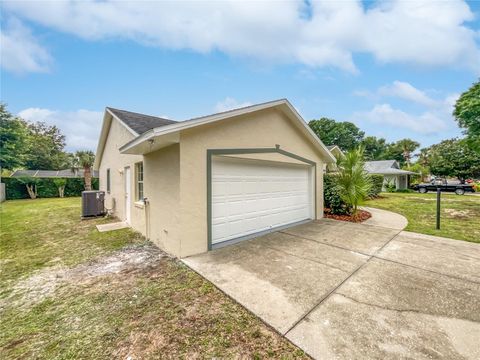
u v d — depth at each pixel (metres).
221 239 5.17
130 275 3.69
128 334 2.31
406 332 2.23
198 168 4.57
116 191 9.06
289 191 7.14
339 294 2.96
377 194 16.00
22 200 16.59
